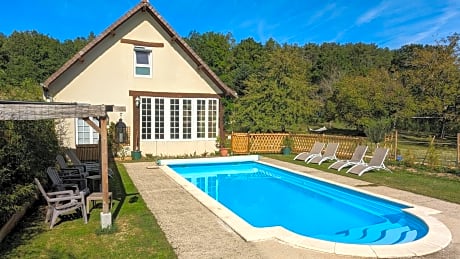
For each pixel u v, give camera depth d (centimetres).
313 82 6562
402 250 591
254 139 2116
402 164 1566
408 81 3628
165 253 575
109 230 684
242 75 4981
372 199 1012
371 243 726
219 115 2033
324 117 4316
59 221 764
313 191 1266
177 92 1939
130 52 1842
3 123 740
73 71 1755
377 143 1795
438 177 1306
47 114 582
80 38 5753
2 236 642
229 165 1788
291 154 2061
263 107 2492
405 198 968
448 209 856
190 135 1980
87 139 1783
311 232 818
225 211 821
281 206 1060
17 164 779
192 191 1046
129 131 1848
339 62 6881
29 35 4922
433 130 3447
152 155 1895
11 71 4338
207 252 579
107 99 1814
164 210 845
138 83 1864
